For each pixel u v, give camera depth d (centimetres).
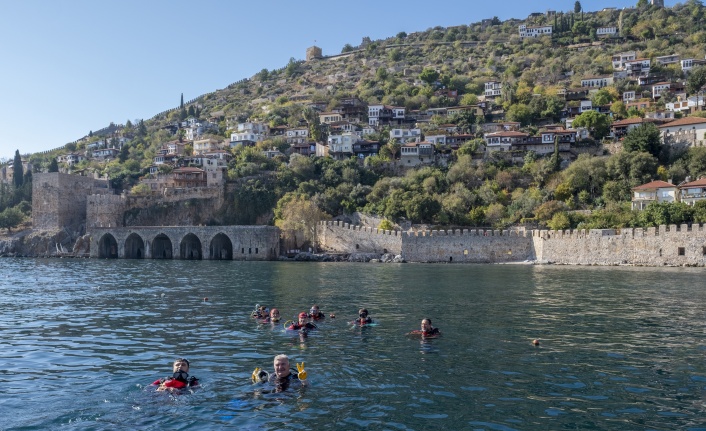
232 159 17375
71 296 4694
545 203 11888
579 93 19538
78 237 14175
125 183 17450
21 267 9319
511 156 15125
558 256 9969
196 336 2778
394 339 2678
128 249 13225
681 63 19712
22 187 17850
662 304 3994
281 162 16712
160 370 2103
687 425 1495
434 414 1597
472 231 10750
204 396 1781
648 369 2070
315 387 1864
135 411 1652
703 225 8506
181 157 17650
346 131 18025
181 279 6569
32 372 2083
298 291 5072
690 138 13262
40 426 1539
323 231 12262
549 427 1491
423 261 10938
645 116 16075
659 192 10944
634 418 1552
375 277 6856
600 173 12775
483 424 1516
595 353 2344
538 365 2141
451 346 2503
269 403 1708
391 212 12519
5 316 3519
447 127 18138
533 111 18538
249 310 3753
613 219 10238
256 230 12062
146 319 3356
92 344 2592
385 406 1669
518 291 5022
